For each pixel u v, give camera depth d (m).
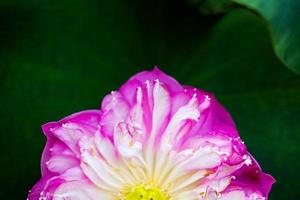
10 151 0.75
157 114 0.67
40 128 0.75
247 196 0.67
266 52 0.75
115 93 0.68
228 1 0.73
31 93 0.75
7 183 0.75
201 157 0.67
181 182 0.68
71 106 0.75
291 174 0.74
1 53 0.75
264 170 0.74
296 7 0.73
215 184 0.66
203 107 0.68
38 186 0.68
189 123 0.67
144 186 0.68
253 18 0.74
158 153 0.68
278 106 0.75
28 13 0.75
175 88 0.69
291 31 0.73
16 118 0.75
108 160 0.67
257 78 0.75
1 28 0.75
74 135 0.67
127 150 0.67
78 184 0.67
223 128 0.68
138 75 0.69
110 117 0.67
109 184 0.68
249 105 0.75
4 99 0.75
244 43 0.75
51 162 0.68
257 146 0.75
